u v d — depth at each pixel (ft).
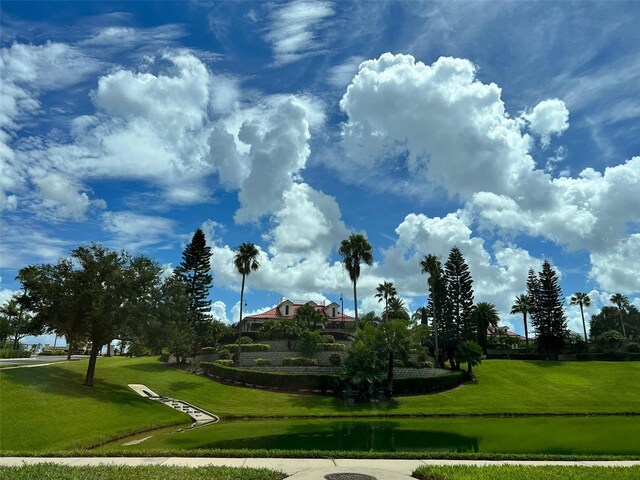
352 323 256.11
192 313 225.15
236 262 202.28
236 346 197.47
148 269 128.57
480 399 156.15
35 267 121.19
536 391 169.27
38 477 33.37
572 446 73.15
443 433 90.58
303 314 243.81
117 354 299.17
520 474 37.45
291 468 42.42
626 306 387.34
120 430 87.35
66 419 87.56
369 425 105.91
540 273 273.95
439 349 247.09
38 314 120.06
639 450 68.85
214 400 142.72
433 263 243.19
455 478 35.60
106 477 33.83
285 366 178.40
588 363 223.10
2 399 91.25
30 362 172.55
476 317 264.31
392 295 284.41
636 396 162.40
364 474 37.52
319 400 149.69
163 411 115.55
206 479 34.24
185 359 209.67
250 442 77.20
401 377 180.04
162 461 45.65
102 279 123.13
